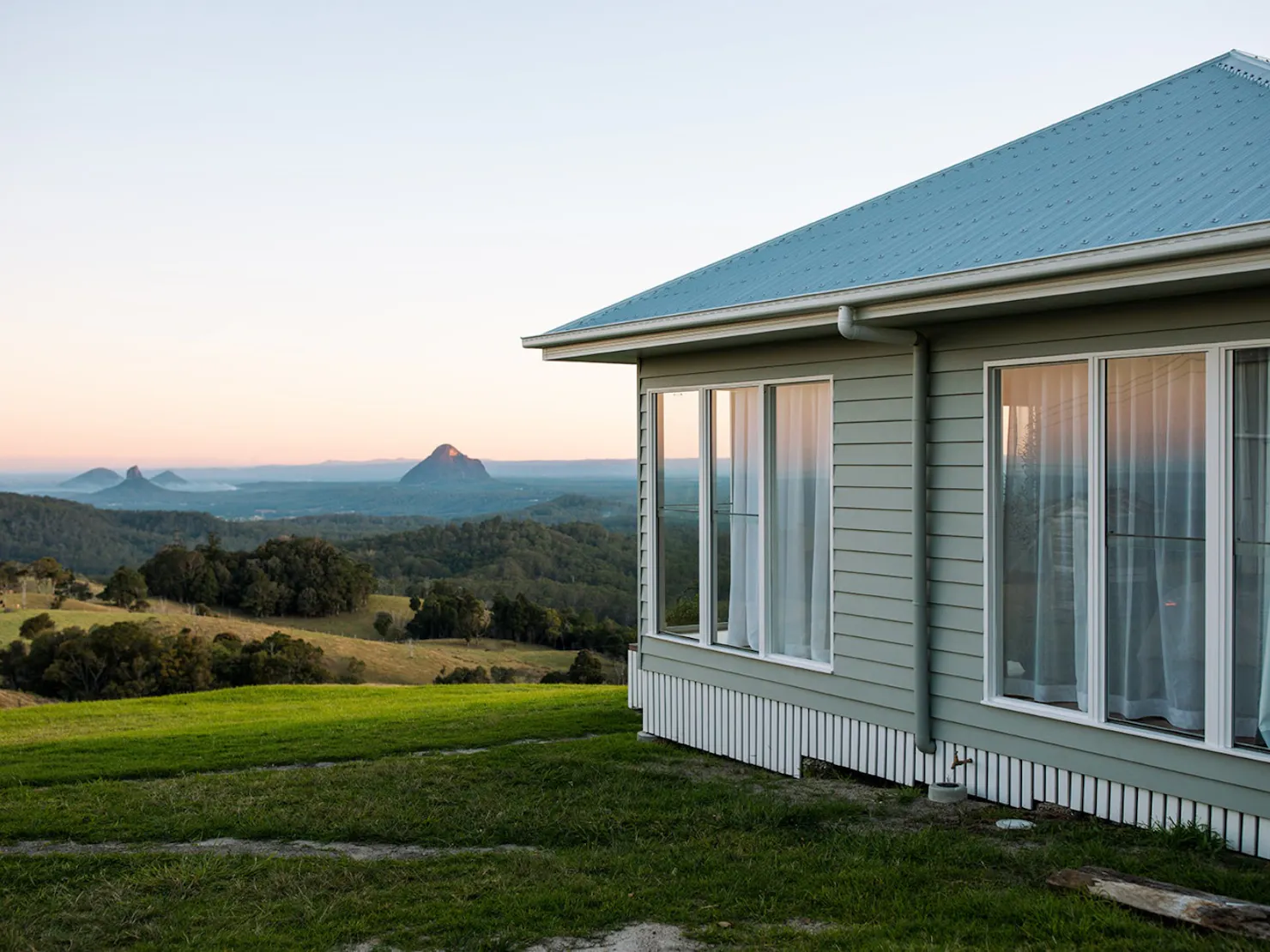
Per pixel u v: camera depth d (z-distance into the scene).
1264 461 5.47
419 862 6.15
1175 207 5.69
